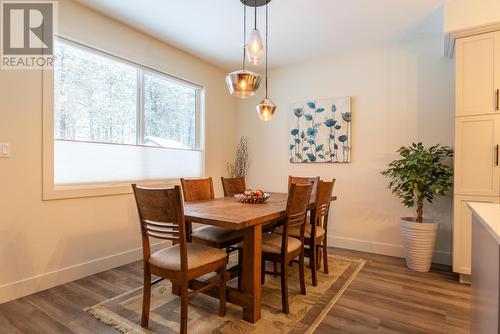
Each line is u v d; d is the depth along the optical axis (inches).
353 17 113.5
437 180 112.7
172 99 148.8
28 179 92.0
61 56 103.3
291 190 81.4
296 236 103.1
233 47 144.5
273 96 173.6
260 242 79.2
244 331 72.9
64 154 103.9
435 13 110.3
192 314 80.6
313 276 100.5
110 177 118.6
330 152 153.7
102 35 112.6
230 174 183.5
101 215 113.0
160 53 137.2
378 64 141.7
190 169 157.6
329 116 154.1
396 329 74.5
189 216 76.0
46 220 96.5
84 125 110.3
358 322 77.6
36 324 75.4
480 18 99.0
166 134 145.2
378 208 141.6
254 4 104.1
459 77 104.3
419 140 132.2
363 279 106.7
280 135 171.5
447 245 124.9
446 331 73.8
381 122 141.0
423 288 99.1
